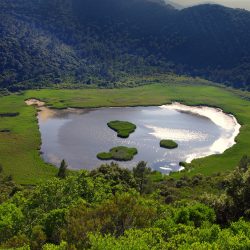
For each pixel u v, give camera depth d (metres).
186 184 100.88
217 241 38.78
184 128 170.38
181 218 50.16
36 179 112.25
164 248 35.38
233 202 55.75
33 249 38.44
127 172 93.69
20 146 142.62
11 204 48.56
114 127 165.25
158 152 139.25
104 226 38.25
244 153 138.62
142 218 41.03
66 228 38.44
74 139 152.12
